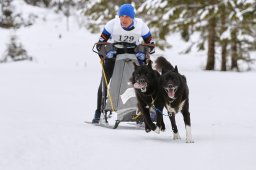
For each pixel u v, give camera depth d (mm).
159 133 9797
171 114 9383
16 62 40781
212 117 12648
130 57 11344
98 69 33844
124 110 10867
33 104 15484
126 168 6754
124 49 11398
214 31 32594
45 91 19562
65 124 11328
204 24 32719
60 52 43344
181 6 30562
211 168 6742
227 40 31594
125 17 11125
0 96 17688
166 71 9711
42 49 44312
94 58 41688
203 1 30359
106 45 11445
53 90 19969
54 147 8234
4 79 25531
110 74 11531
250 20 30719
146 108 9859
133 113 10836
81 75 28078
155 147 8383
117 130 10672
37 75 28344
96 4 35031
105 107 11367
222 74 27031
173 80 9047
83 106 15156
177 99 9102
